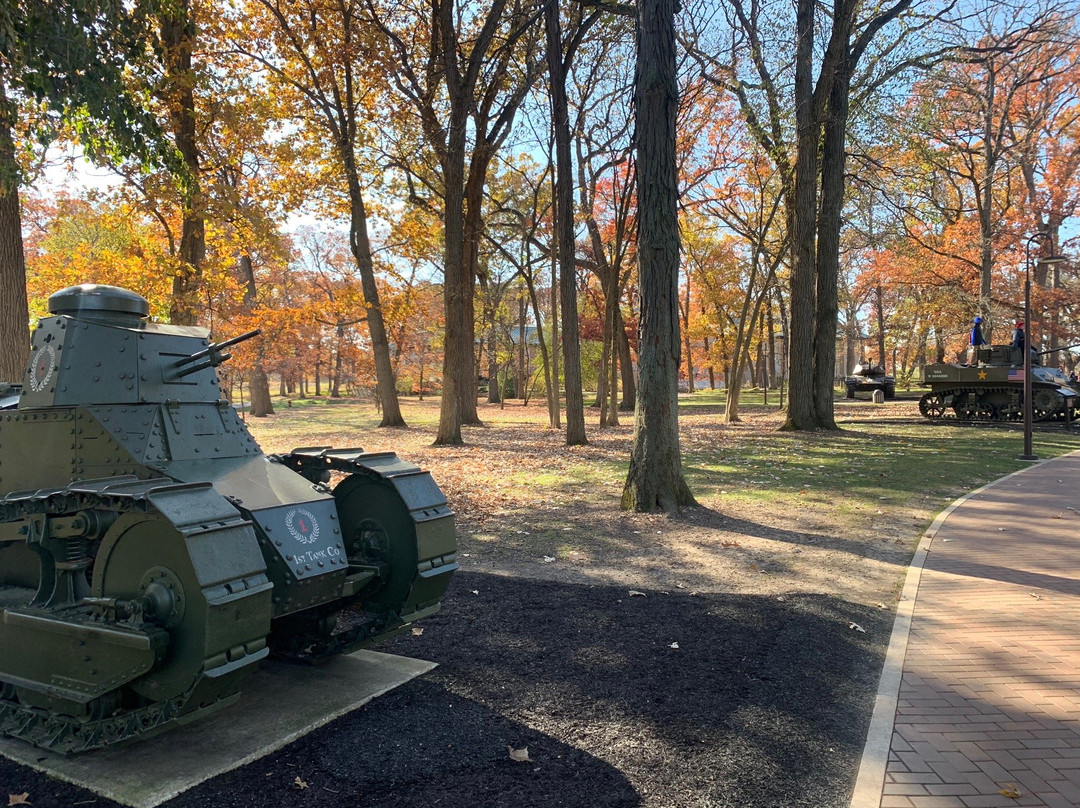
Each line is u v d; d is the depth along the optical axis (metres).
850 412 32.50
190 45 15.79
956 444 19.17
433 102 22.70
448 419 19.95
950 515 10.26
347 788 3.54
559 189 18.86
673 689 4.73
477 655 5.33
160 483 3.90
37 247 32.59
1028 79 31.78
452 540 5.12
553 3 16.66
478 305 43.03
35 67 9.48
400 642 5.59
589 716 4.34
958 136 33.38
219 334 24.66
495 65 22.84
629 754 3.89
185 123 16.39
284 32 20.64
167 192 15.77
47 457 4.58
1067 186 34.38
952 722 4.26
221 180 17.73
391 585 5.01
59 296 4.93
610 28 17.20
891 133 20.86
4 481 4.75
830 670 5.07
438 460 16.58
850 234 30.75
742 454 17.28
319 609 4.98
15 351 10.88
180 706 3.56
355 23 20.84
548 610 6.34
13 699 4.35
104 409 4.49
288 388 69.00
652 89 9.96
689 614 6.22
